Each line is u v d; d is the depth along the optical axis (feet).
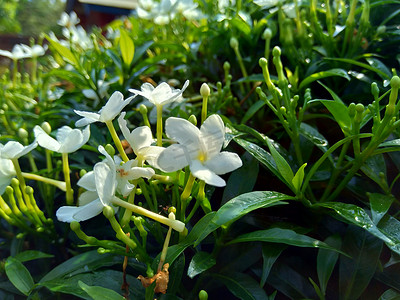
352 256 0.48
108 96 0.82
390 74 0.61
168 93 0.47
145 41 0.87
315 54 0.72
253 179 0.52
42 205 0.71
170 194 0.58
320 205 0.47
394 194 0.55
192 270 0.43
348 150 0.60
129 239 0.41
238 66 0.83
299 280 0.49
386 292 0.46
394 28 0.71
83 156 0.71
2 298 0.55
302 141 0.57
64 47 0.77
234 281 0.48
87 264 0.49
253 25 0.86
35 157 0.76
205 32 0.81
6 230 0.68
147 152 0.44
